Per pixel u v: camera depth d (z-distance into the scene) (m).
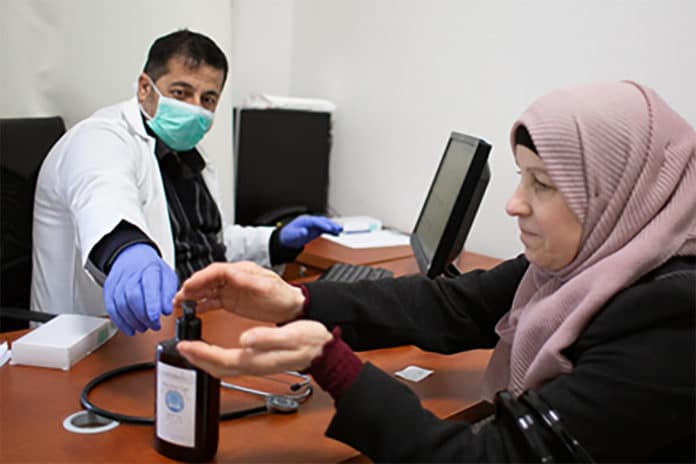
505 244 2.05
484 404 0.97
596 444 0.69
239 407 0.87
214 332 1.15
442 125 2.19
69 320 1.10
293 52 2.69
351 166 2.54
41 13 1.84
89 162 1.39
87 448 0.75
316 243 2.07
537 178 0.80
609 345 0.72
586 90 0.78
